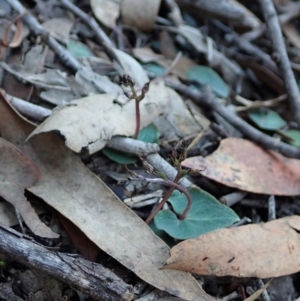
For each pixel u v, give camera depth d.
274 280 0.46
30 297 0.43
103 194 0.45
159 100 0.49
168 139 0.49
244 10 0.58
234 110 0.53
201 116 0.51
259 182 0.48
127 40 0.54
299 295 0.46
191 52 0.56
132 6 0.54
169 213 0.45
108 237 0.44
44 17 0.53
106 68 0.52
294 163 0.49
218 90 0.54
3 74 0.49
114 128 0.46
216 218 0.45
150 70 0.53
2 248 0.42
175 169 0.47
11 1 0.51
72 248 0.45
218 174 0.47
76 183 0.45
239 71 0.56
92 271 0.42
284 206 0.49
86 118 0.46
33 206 0.45
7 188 0.44
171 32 0.56
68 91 0.49
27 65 0.50
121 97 0.48
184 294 0.43
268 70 0.56
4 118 0.46
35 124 0.46
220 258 0.44
